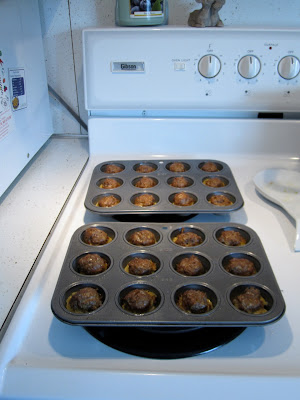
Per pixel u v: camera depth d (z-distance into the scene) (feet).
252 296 1.65
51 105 3.51
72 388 1.42
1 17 2.38
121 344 1.56
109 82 2.90
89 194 2.42
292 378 1.43
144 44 2.78
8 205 2.50
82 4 3.09
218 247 1.97
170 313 1.56
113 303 1.61
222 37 2.75
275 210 2.47
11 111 2.58
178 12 3.11
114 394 1.41
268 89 2.88
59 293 1.65
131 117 3.08
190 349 1.54
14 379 1.44
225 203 2.34
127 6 2.72
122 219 2.37
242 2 3.08
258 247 1.97
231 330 1.62
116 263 1.85
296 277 1.92
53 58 3.30
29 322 1.66
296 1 3.07
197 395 1.41
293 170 2.94
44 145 3.44
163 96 2.93
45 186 2.74
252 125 3.03
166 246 1.98
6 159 2.51
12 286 1.84
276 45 2.77
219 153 3.13
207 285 1.72
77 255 1.90
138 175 2.68
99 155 3.15
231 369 1.47
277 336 1.61
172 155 3.14
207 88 2.89
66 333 1.63
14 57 2.60
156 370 1.46
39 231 2.25
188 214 2.42
